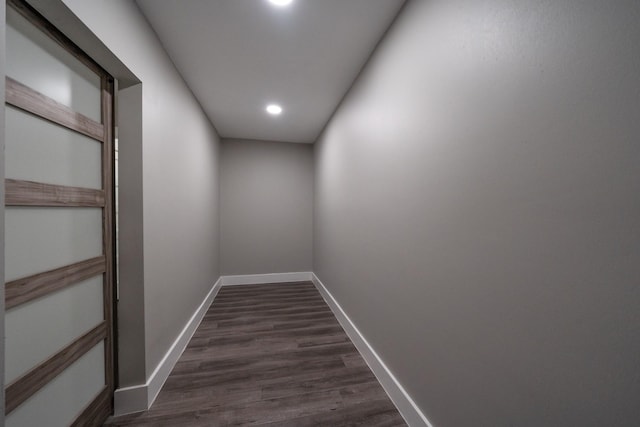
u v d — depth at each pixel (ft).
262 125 10.48
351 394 4.83
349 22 4.69
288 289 11.73
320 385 5.09
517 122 2.29
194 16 4.51
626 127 1.58
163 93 5.30
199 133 8.18
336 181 8.73
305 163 13.23
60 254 3.32
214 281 10.69
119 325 4.35
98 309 4.00
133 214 4.34
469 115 2.87
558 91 1.96
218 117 9.51
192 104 7.40
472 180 2.83
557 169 1.97
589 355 1.81
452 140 3.15
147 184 4.54
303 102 8.21
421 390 3.85
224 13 4.45
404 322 4.34
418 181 3.89
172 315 5.77
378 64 5.28
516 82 2.30
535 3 2.12
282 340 6.99
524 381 2.27
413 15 4.00
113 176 4.32
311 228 13.34
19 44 2.77
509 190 2.38
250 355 6.22
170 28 4.81
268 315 8.75
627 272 1.60
